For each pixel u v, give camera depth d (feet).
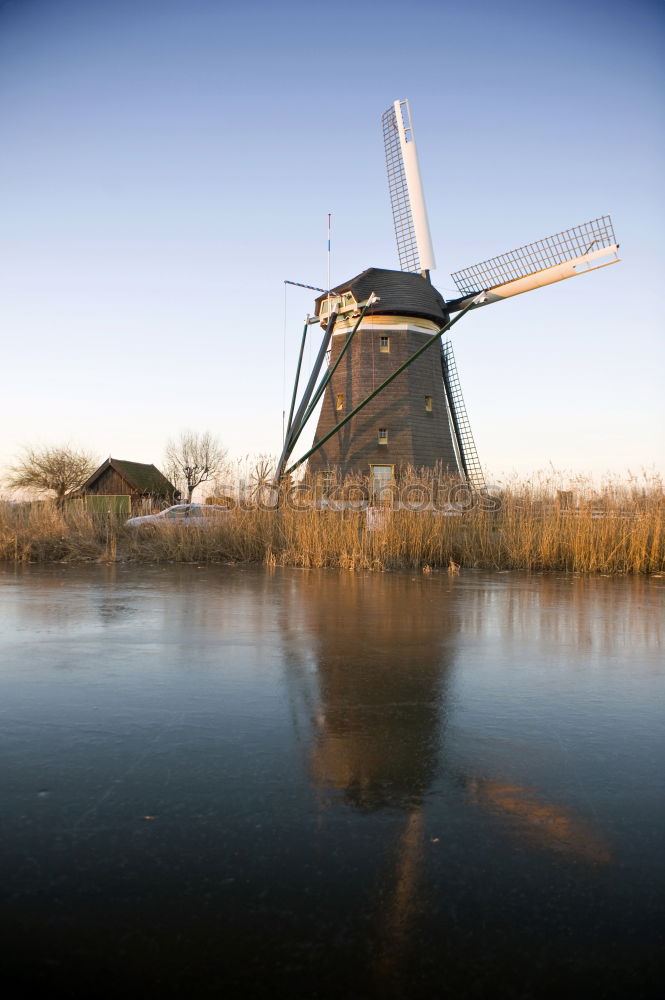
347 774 12.75
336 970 7.61
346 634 26.13
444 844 10.21
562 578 47.14
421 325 117.39
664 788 12.30
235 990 7.32
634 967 7.70
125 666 20.90
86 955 7.79
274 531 58.85
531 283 103.24
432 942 8.06
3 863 9.56
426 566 50.29
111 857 9.75
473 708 16.93
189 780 12.39
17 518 65.26
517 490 57.67
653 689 18.75
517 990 7.35
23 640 24.79
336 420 116.37
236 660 21.75
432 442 116.98
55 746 14.05
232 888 9.02
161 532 61.93
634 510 54.75
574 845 10.23
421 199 124.36
